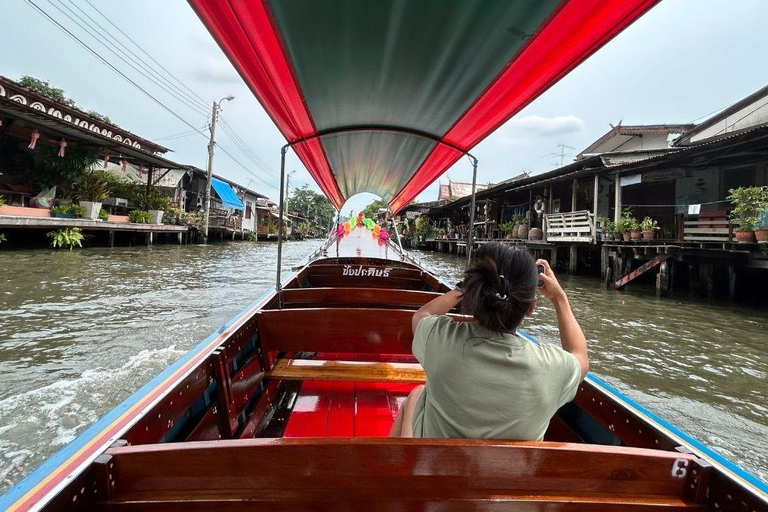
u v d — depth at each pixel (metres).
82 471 1.05
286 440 1.14
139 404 1.48
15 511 0.90
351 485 1.12
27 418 3.49
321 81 2.70
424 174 4.79
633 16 1.75
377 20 2.06
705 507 1.19
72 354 4.85
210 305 7.64
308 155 4.14
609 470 1.18
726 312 8.59
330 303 3.93
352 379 2.69
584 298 10.14
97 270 10.75
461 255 25.03
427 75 2.62
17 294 7.57
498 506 1.12
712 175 12.88
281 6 1.87
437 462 1.12
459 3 1.90
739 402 4.40
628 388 4.72
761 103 13.17
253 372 2.57
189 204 27.83
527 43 2.09
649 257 11.26
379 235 10.42
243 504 1.10
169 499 1.10
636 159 14.95
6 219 10.77
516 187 16.73
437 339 1.23
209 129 24.23
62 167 14.41
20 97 11.33
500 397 1.14
